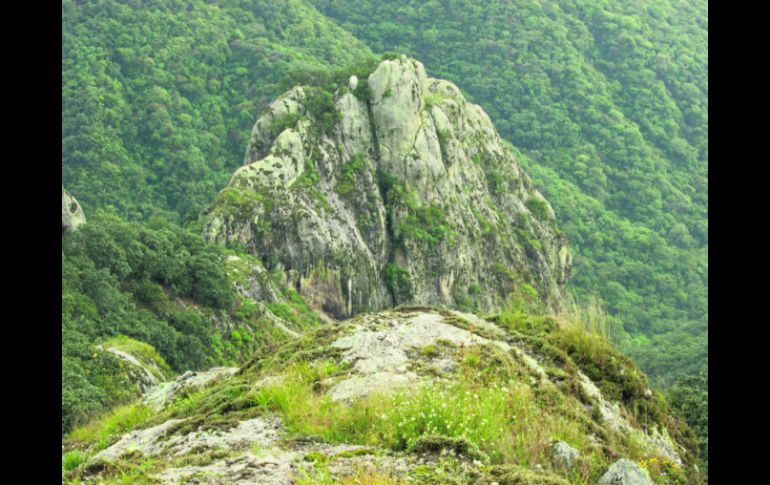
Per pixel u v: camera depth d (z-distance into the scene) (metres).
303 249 86.06
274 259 83.62
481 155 111.81
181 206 125.19
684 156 179.25
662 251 152.25
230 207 83.25
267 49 154.00
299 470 8.27
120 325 52.31
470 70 185.25
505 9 192.75
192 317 59.75
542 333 13.60
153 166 127.81
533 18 190.38
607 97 183.50
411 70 102.38
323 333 13.69
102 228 57.94
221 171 133.25
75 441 13.40
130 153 128.38
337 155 95.12
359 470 8.23
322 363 12.27
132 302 57.19
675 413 14.02
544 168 163.25
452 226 99.38
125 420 13.60
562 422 10.60
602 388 12.70
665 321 138.25
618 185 168.50
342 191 93.75
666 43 199.50
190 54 148.00
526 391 11.09
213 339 60.91
